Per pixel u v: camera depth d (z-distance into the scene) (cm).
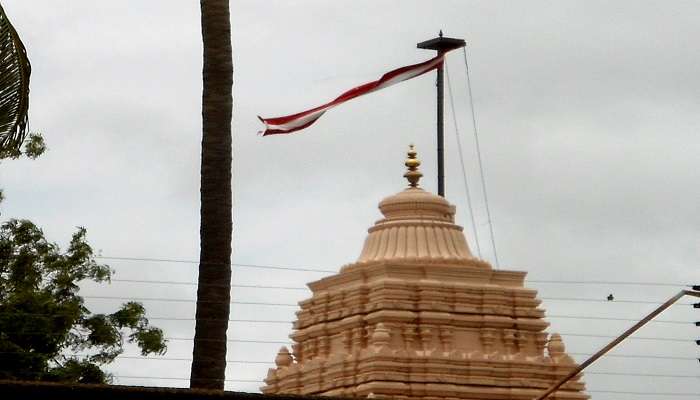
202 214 3509
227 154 3541
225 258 3491
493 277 5016
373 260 5006
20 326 5494
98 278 5900
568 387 4912
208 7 3588
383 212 5203
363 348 4850
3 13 3444
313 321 5016
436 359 4781
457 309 4900
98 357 5728
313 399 3192
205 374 3412
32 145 5806
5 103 3469
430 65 4703
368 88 4581
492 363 4844
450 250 5062
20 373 5388
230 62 3584
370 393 4703
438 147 5759
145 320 5825
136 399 3055
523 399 4844
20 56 3462
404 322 4844
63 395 3031
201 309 3450
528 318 4972
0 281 5756
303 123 4447
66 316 5572
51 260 5844
